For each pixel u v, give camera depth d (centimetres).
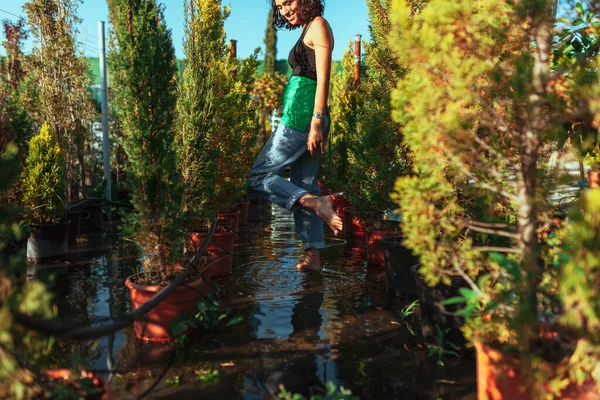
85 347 297
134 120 297
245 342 305
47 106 744
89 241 650
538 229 215
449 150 214
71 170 781
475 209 280
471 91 203
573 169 253
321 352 290
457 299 209
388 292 411
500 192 216
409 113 212
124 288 429
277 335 317
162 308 303
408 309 360
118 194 870
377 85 517
